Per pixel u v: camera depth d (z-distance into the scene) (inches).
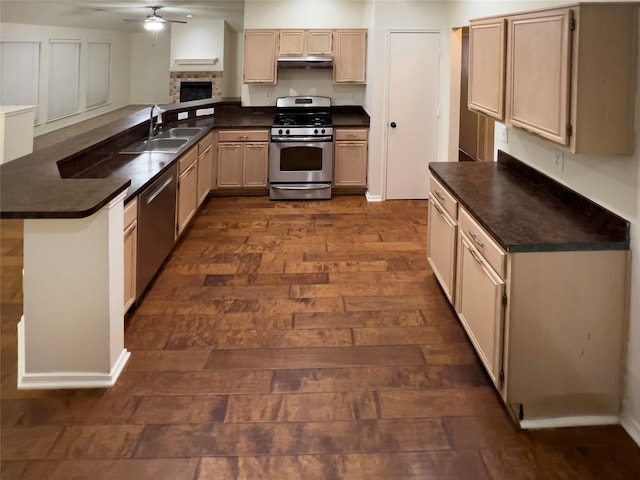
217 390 99.9
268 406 95.2
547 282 87.5
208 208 233.6
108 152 165.3
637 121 82.8
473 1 189.3
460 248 120.1
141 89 534.6
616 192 90.4
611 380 91.0
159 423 90.0
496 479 78.2
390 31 233.0
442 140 244.2
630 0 84.4
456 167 148.8
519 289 87.5
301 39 258.4
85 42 410.6
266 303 138.9
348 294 144.9
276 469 79.7
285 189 245.6
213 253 176.9
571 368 90.4
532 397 90.7
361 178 252.4
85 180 106.7
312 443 85.5
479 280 104.3
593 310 88.7
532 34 97.5
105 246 95.7
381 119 242.1
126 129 181.6
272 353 113.9
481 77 126.4
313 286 150.4
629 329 88.3
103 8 327.0
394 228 206.4
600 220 95.4
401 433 88.2
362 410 94.3
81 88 420.8
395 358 112.1
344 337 121.1
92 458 81.4
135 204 124.9
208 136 231.8
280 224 211.0
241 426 89.6
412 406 95.6
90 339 98.8
